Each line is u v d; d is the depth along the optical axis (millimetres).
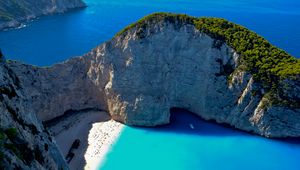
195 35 118500
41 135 66312
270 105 109812
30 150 57094
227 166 98625
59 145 103688
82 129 110812
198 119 117625
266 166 98812
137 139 107750
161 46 117875
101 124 113625
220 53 117688
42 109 111625
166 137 108812
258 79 112938
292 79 111250
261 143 107438
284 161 100938
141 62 116125
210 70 117000
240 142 107562
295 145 106812
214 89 116312
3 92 60062
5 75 64562
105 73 117562
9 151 49719
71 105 118250
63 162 71625
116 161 98875
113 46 118062
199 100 118312
